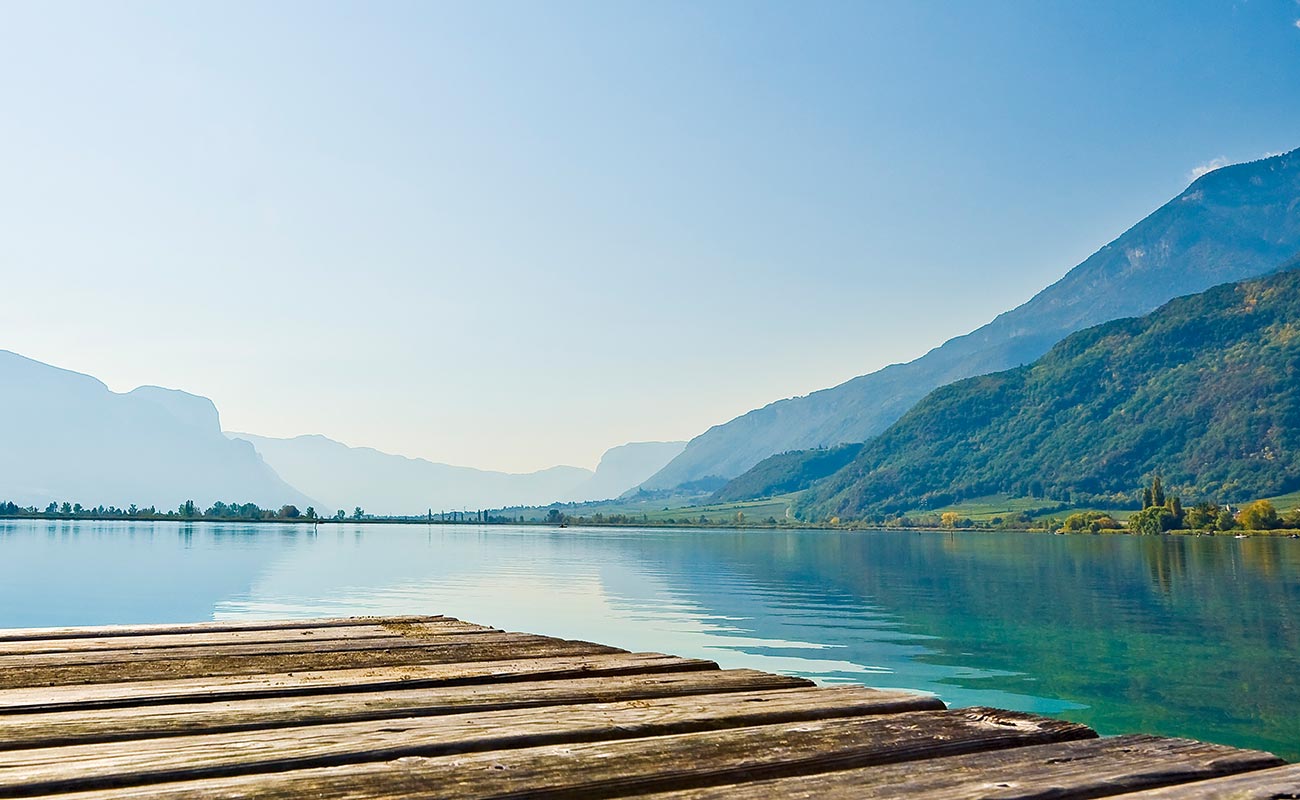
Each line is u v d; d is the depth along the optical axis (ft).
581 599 120.98
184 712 12.21
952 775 8.45
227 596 117.39
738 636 85.97
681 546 346.95
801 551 319.47
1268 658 77.41
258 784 8.18
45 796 8.02
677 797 7.70
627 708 12.30
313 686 14.58
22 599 111.55
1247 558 260.62
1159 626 99.86
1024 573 198.29
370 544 318.24
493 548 302.04
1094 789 8.03
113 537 333.42
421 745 9.88
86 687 14.51
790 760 9.21
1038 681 65.92
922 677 66.69
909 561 252.21
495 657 18.94
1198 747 9.68
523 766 8.91
